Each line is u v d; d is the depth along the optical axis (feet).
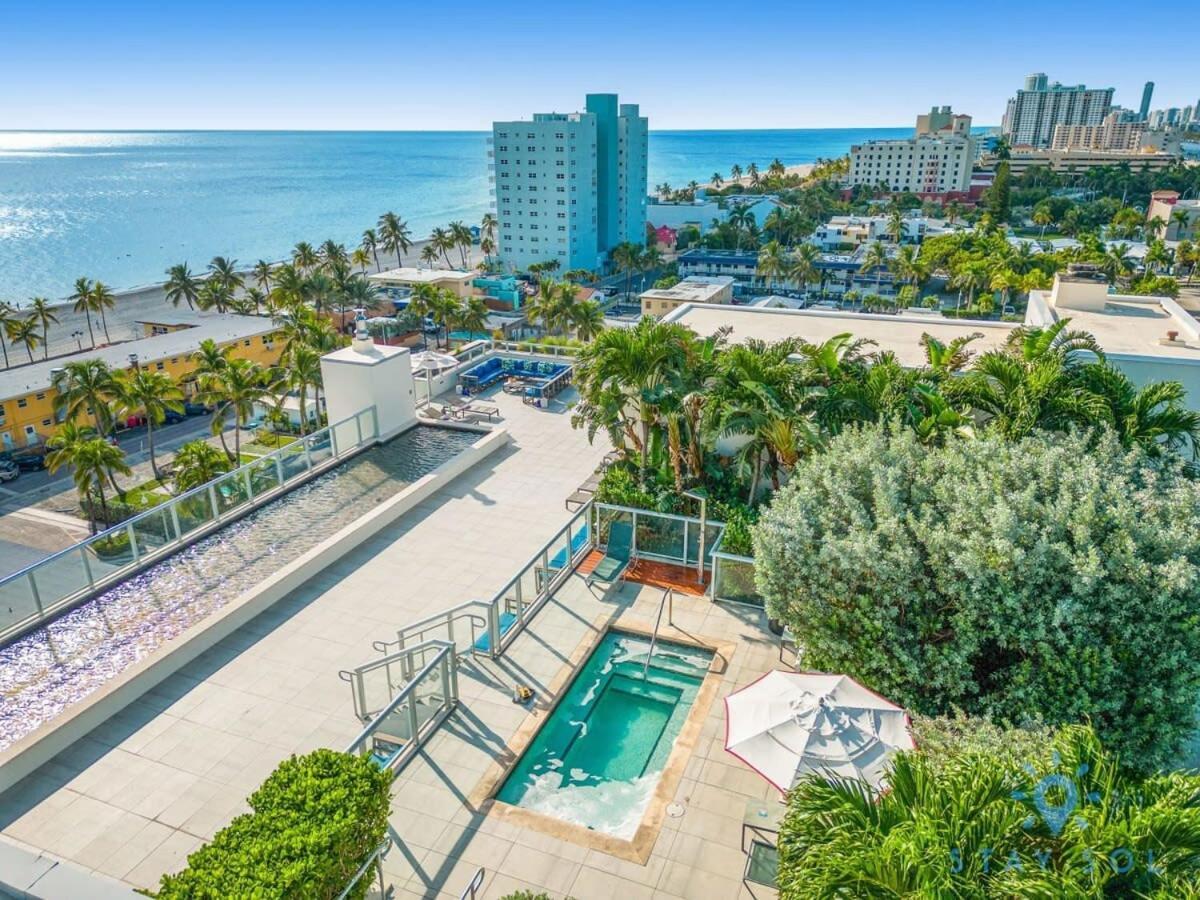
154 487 141.69
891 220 397.80
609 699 39.86
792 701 29.94
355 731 37.60
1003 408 47.47
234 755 35.96
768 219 420.77
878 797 23.43
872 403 48.98
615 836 31.22
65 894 22.50
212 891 21.03
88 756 35.78
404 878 28.78
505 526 59.52
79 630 44.11
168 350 185.57
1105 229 436.76
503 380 101.86
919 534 34.45
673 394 51.47
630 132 414.21
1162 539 31.55
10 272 518.78
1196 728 31.17
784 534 36.50
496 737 36.37
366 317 247.29
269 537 55.83
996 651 35.27
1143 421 45.93
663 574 50.98
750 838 30.63
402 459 70.95
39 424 160.56
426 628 42.98
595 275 388.78
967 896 18.63
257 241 649.61
